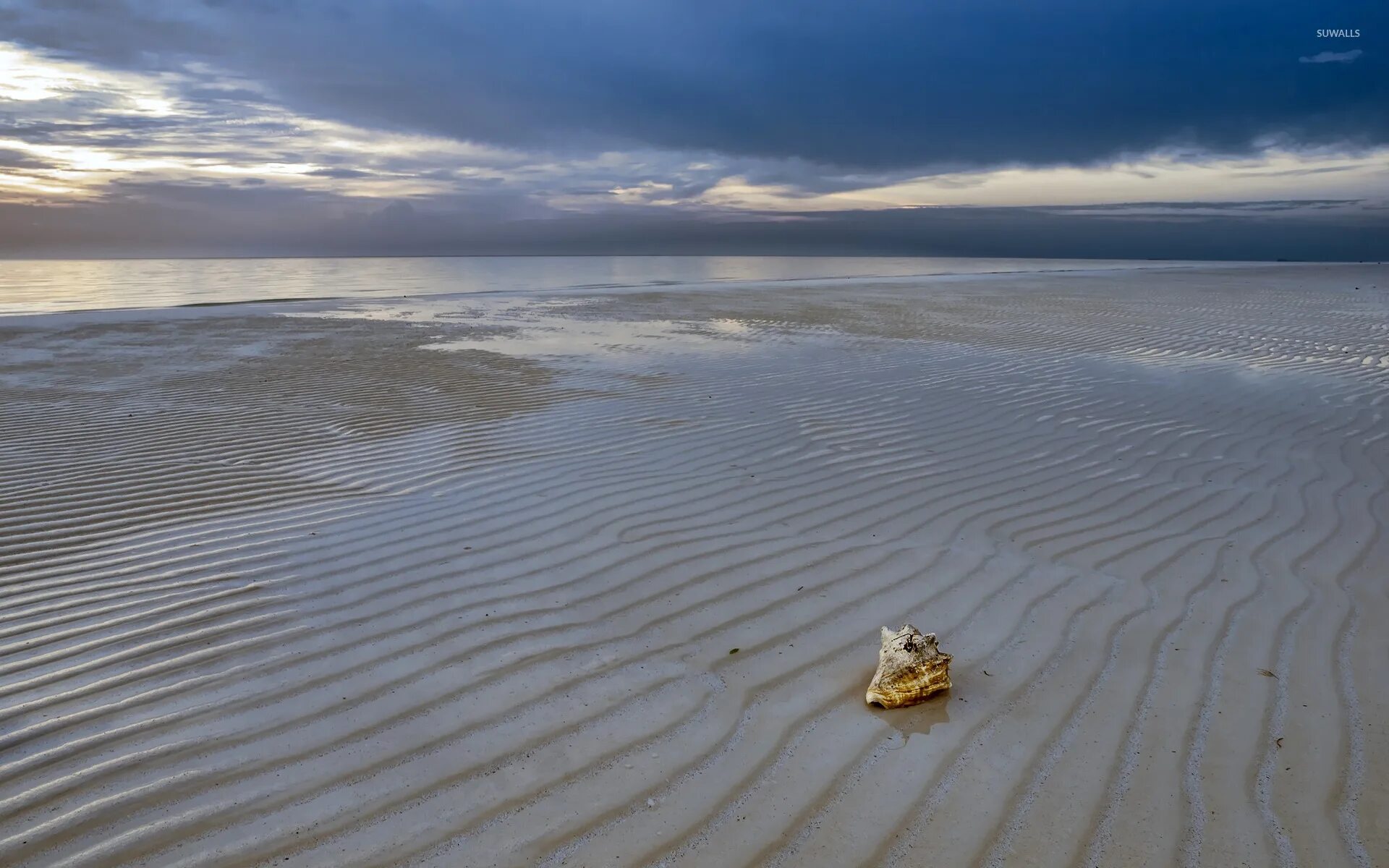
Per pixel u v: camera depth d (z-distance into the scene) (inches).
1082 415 302.5
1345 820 95.9
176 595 155.9
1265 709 118.2
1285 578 163.0
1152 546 179.8
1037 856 91.6
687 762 107.7
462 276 1556.3
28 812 97.0
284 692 123.1
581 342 483.5
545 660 133.0
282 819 96.8
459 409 309.7
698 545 179.9
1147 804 99.2
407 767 106.4
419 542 181.6
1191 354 447.5
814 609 150.6
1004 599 154.3
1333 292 854.5
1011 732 113.7
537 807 99.3
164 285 1195.9
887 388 349.1
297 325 556.1
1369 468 237.8
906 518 196.5
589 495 212.7
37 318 574.6
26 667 129.6
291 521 194.9
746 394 336.8
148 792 100.9
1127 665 130.6
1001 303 733.3
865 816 97.8
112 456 245.3
